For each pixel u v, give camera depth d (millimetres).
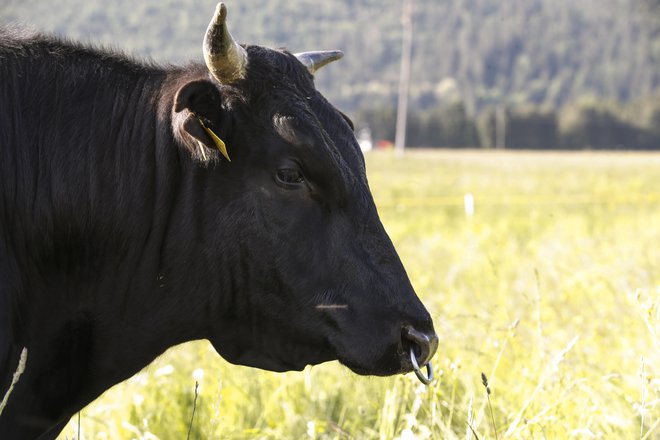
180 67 5566
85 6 170500
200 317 5305
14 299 4953
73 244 5133
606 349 8266
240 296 5246
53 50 5355
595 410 6711
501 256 14133
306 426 7500
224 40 4980
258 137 5121
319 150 5102
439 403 6996
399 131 76750
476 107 197375
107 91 5312
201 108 5004
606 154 74625
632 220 21422
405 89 76438
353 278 5160
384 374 5172
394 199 32438
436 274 12250
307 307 5184
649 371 7551
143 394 7820
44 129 5125
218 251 5184
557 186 37844
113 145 5227
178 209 5184
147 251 5188
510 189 37500
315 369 8320
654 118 86375
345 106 193375
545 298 9711
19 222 5016
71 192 5102
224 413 7727
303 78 5355
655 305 6223
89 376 5336
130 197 5176
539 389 6355
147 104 5316
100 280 5203
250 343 5387
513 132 85938
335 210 5168
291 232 5133
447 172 51375
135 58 5621
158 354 5430
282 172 5102
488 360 8070
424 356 5156
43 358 5188
